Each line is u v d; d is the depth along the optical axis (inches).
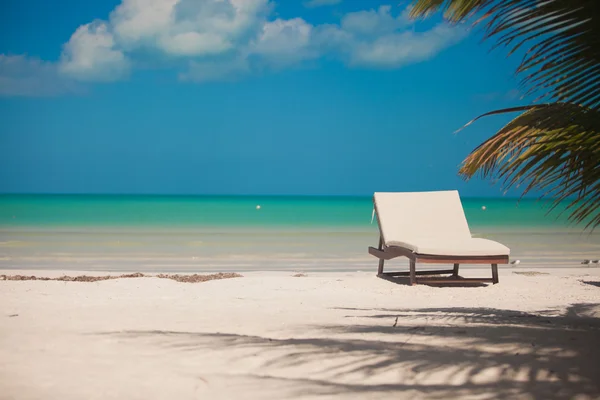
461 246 274.5
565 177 113.8
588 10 97.7
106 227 791.7
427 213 317.1
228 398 92.3
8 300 203.5
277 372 106.7
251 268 387.2
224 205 1772.9
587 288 263.9
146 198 2561.5
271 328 149.9
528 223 941.8
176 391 96.1
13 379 102.7
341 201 2319.1
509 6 105.3
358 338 134.6
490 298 230.5
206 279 301.3
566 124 106.0
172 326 152.8
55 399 92.0
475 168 135.7
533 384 97.6
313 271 370.3
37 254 455.2
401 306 201.6
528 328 145.3
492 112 117.6
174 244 555.2
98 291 237.9
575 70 105.6
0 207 1466.5
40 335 139.0
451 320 161.8
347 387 97.0
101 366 111.3
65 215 1111.0
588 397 91.1
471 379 100.7
